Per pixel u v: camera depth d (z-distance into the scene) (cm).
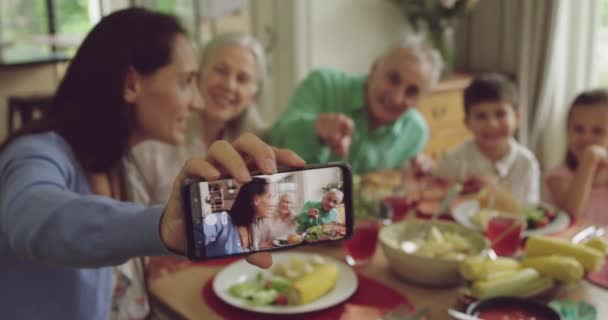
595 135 186
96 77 95
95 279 102
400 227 135
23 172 81
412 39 200
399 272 122
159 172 153
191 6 299
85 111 96
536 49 338
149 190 151
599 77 353
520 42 342
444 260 114
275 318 107
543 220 150
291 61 321
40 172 81
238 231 64
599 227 154
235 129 189
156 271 126
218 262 130
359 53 343
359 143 208
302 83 223
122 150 100
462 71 374
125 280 121
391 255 121
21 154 86
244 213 64
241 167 59
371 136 210
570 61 353
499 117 196
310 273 114
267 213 65
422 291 118
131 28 96
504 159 200
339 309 110
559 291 113
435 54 199
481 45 373
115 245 64
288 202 66
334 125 172
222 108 177
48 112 100
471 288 110
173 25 100
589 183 165
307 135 195
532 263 113
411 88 194
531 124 350
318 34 322
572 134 191
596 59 351
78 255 65
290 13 314
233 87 175
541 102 343
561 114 358
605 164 169
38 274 96
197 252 62
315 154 196
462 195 175
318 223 67
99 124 96
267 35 324
